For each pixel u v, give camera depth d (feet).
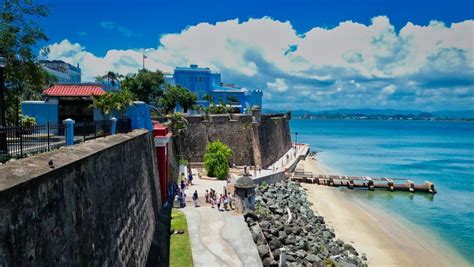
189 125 176.24
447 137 512.63
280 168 186.19
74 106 87.10
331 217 120.98
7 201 21.48
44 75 105.81
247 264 66.59
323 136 527.81
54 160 31.01
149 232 67.10
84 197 34.24
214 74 348.18
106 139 50.14
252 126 185.78
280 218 103.81
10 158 39.58
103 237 38.73
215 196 106.01
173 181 126.52
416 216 125.70
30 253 23.84
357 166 235.81
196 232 81.51
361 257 88.58
